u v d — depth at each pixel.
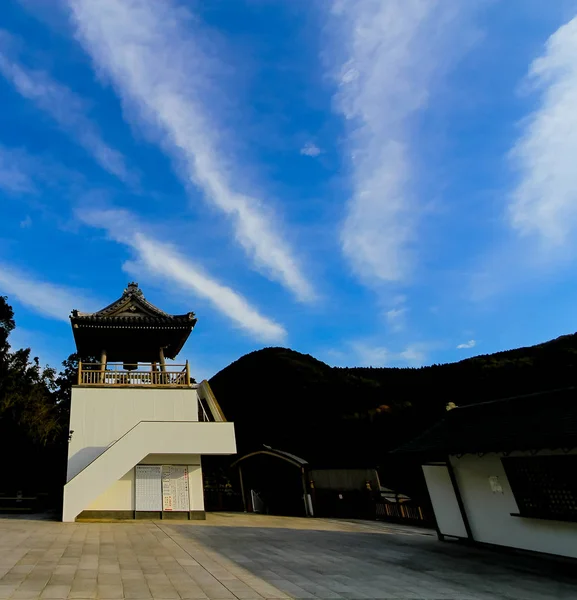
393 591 6.31
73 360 29.69
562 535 8.51
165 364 17.97
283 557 8.66
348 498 20.00
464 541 10.77
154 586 5.87
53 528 11.21
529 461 9.25
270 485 23.06
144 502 14.62
